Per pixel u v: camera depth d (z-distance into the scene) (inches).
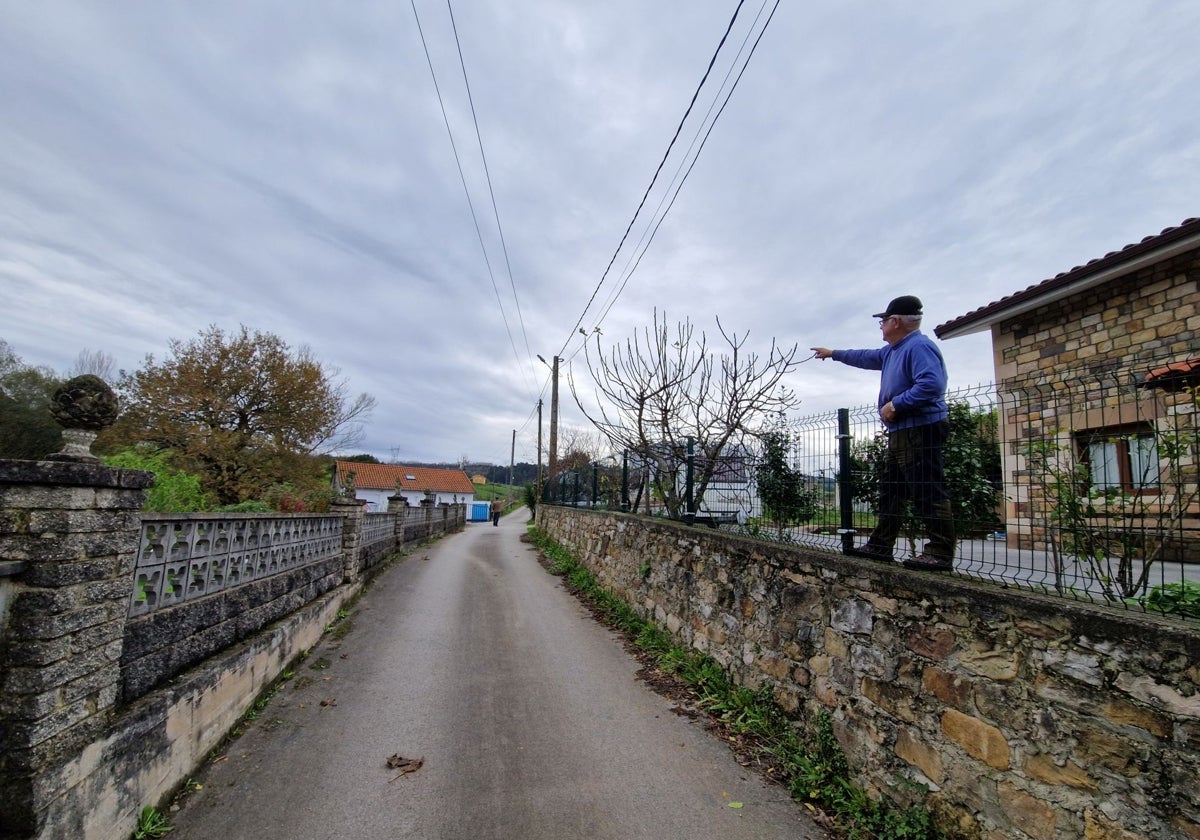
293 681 188.2
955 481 121.6
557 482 724.7
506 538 807.1
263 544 188.1
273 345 807.1
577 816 115.4
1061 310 283.7
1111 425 96.3
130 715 105.5
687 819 115.3
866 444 151.3
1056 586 99.1
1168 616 80.1
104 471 97.9
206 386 759.7
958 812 101.3
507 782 128.0
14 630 85.5
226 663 146.2
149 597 122.5
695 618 213.8
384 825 111.2
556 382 892.0
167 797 116.7
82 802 92.0
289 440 808.9
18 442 718.5
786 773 134.7
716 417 297.4
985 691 98.3
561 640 244.2
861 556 145.7
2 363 754.2
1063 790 84.8
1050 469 104.6
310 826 110.4
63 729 89.0
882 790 118.1
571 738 150.7
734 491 239.1
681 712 169.8
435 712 165.8
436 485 2095.2
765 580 170.2
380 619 273.3
